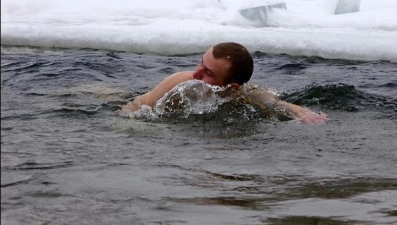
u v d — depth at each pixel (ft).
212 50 21.06
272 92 21.65
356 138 17.58
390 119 20.27
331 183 13.05
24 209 10.35
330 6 53.72
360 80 28.35
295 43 40.60
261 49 41.01
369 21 49.01
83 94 23.21
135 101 20.88
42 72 28.37
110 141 16.19
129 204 10.88
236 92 20.98
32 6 52.80
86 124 18.30
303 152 15.84
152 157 14.62
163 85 20.94
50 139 16.17
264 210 10.95
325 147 16.47
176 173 13.24
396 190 12.62
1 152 14.55
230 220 10.29
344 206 11.40
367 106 21.84
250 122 19.08
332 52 39.22
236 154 15.28
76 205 10.68
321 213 10.93
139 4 54.08
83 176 12.60
